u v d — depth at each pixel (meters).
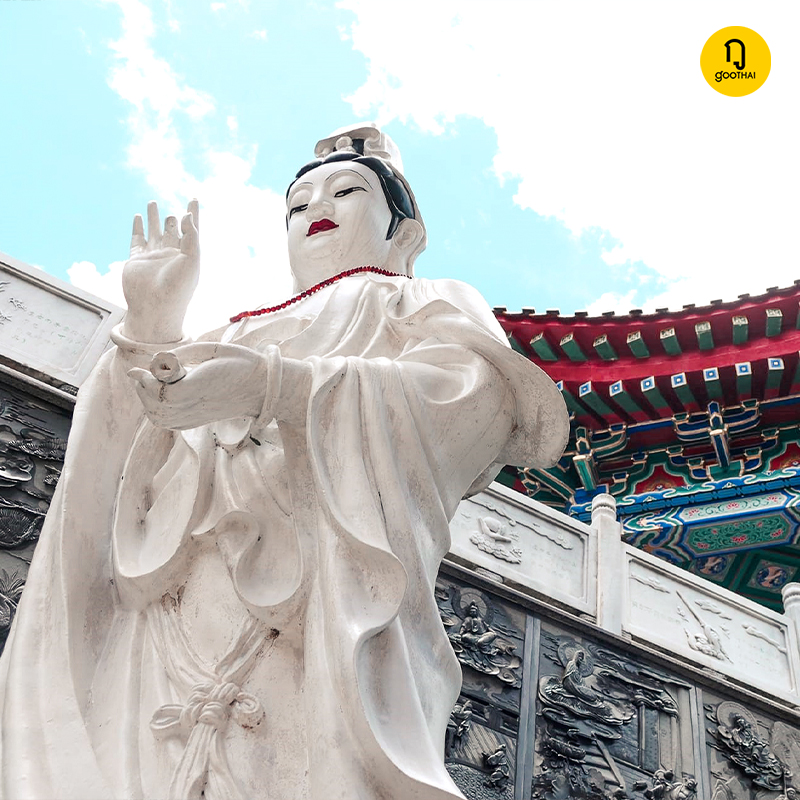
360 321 4.71
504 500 9.46
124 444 4.16
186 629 3.63
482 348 4.30
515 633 8.59
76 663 3.48
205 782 3.17
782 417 17.52
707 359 16.89
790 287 15.91
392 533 3.65
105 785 3.13
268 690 3.45
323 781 3.04
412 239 6.02
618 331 17.02
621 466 18.42
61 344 7.68
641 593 9.69
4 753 3.15
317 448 3.69
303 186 5.83
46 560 3.71
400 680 3.34
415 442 3.90
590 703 8.52
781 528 16.62
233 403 3.70
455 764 7.57
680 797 8.32
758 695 9.51
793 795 8.91
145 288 4.11
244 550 3.69
